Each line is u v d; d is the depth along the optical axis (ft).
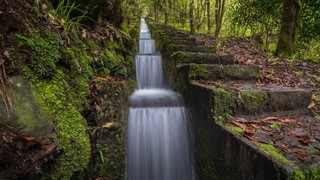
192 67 11.57
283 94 9.55
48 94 6.44
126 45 15.70
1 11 6.27
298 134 7.29
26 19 7.02
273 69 16.12
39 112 5.90
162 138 10.73
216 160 8.27
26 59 6.35
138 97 12.47
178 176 10.85
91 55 10.39
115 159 8.77
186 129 11.23
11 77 5.77
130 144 10.39
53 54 7.28
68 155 6.11
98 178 8.15
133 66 15.42
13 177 4.82
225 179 7.64
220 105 8.63
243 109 9.05
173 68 14.69
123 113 9.62
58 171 5.77
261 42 30.63
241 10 30.96
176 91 13.44
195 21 43.68
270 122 8.23
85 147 6.70
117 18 16.35
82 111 7.80
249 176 6.32
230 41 30.30
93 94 8.80
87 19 11.75
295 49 22.95
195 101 10.25
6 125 5.24
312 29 22.45
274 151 6.02
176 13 47.37
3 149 4.90
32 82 6.23
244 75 12.43
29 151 5.26
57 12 9.85
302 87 12.64
